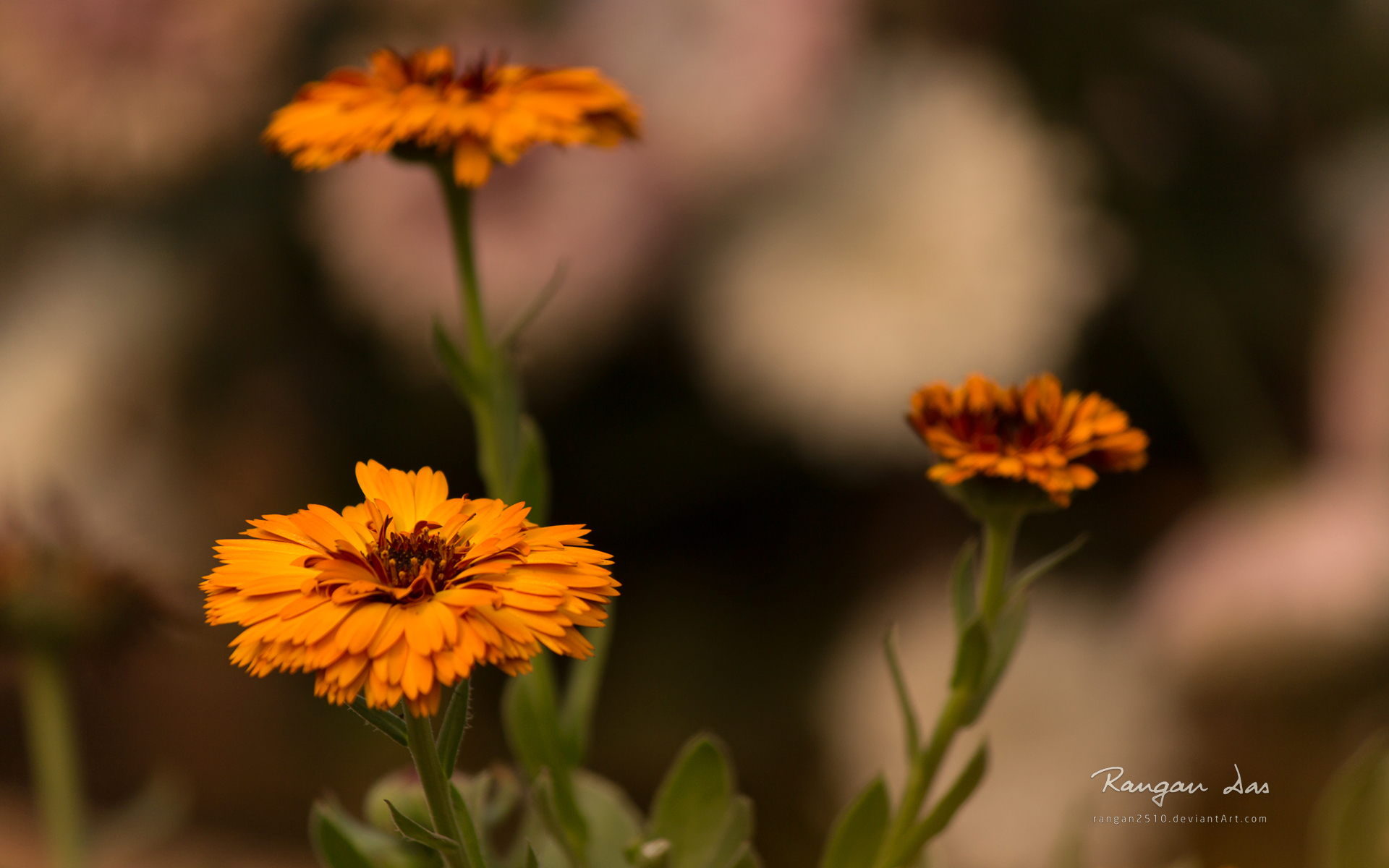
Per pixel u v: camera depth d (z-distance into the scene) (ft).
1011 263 5.68
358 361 7.52
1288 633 5.75
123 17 6.22
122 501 5.72
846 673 6.63
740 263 6.02
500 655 2.91
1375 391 6.15
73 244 7.39
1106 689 5.80
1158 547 6.69
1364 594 5.66
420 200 6.18
